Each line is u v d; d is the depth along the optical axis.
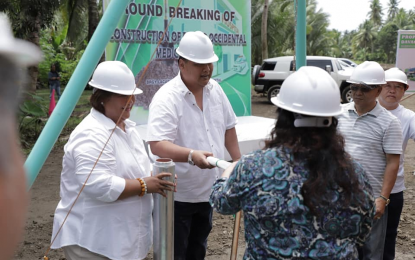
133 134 2.60
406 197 6.39
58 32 26.89
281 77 16.78
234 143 3.42
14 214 0.48
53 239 2.45
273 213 1.57
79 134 2.36
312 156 1.57
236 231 2.77
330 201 1.55
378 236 3.34
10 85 0.49
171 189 2.48
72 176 2.41
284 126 1.68
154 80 6.66
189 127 3.07
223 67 7.48
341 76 15.77
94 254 2.39
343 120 3.24
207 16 7.13
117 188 2.30
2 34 0.48
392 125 3.10
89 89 22.02
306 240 1.56
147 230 2.55
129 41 6.38
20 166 0.50
